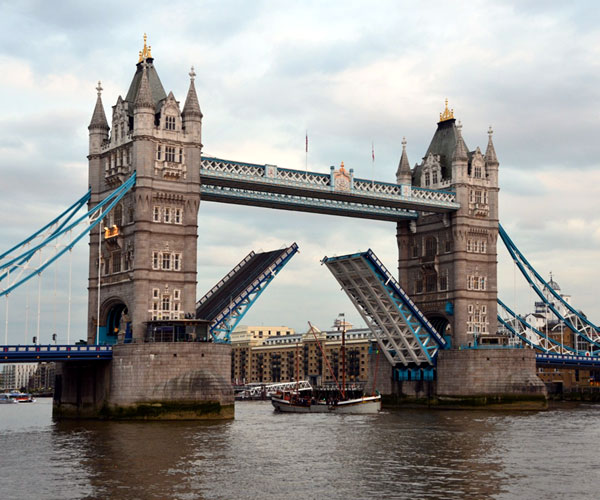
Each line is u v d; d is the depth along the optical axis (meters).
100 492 50.69
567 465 62.06
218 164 110.12
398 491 51.44
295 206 121.50
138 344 96.81
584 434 84.56
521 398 127.56
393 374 139.62
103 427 88.75
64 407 108.06
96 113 111.81
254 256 116.44
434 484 53.81
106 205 108.81
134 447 70.75
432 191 132.00
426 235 139.25
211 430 85.31
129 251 104.38
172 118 106.00
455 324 133.00
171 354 96.75
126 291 104.06
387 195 125.44
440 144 142.38
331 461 63.69
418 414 116.31
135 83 112.19
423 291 139.25
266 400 194.62
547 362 145.38
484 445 74.44
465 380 127.38
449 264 135.12
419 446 73.56
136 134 103.38
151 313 102.31
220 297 112.69
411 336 129.62
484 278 136.12
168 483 53.59
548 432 86.75
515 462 63.50
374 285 123.56
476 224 135.75
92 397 102.56
